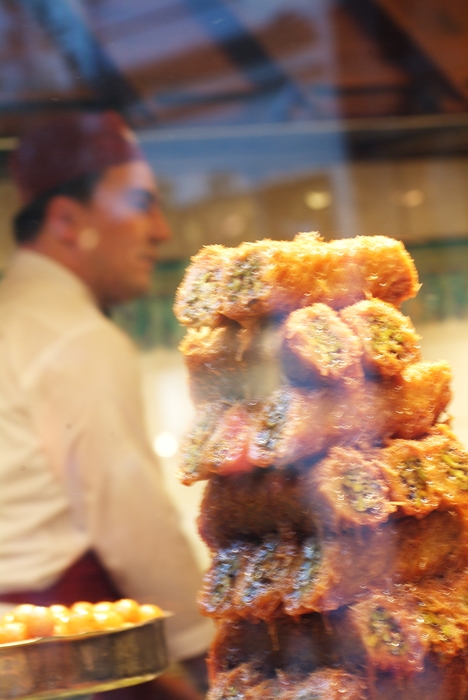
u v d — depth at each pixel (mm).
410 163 1979
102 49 1385
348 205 1997
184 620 1340
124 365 1448
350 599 922
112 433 1404
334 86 1532
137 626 1174
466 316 2021
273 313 934
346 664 927
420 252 2035
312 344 918
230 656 964
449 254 2051
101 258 1484
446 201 2039
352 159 1946
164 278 1906
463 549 956
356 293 961
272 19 1383
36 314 1435
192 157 1830
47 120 1454
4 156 1468
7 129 1452
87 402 1403
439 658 923
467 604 940
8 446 1396
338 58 1468
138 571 1382
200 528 973
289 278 935
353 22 1423
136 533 1388
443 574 954
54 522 1379
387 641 915
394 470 930
